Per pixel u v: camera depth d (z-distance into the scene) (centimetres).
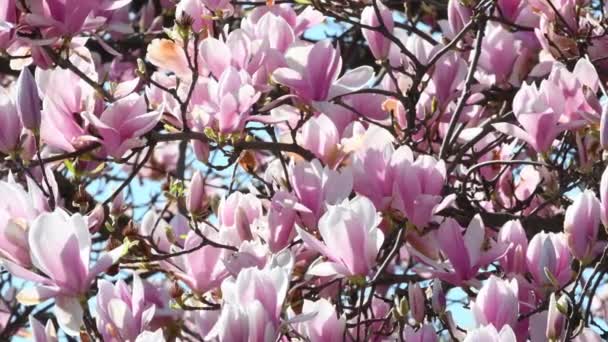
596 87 469
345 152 466
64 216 383
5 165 550
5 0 461
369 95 525
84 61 490
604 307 630
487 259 427
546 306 417
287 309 412
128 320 394
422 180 430
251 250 435
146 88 503
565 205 542
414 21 661
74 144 445
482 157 586
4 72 654
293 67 471
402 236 424
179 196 476
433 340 391
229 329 347
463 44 602
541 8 555
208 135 454
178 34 464
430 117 522
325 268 404
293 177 442
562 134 556
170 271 462
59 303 381
